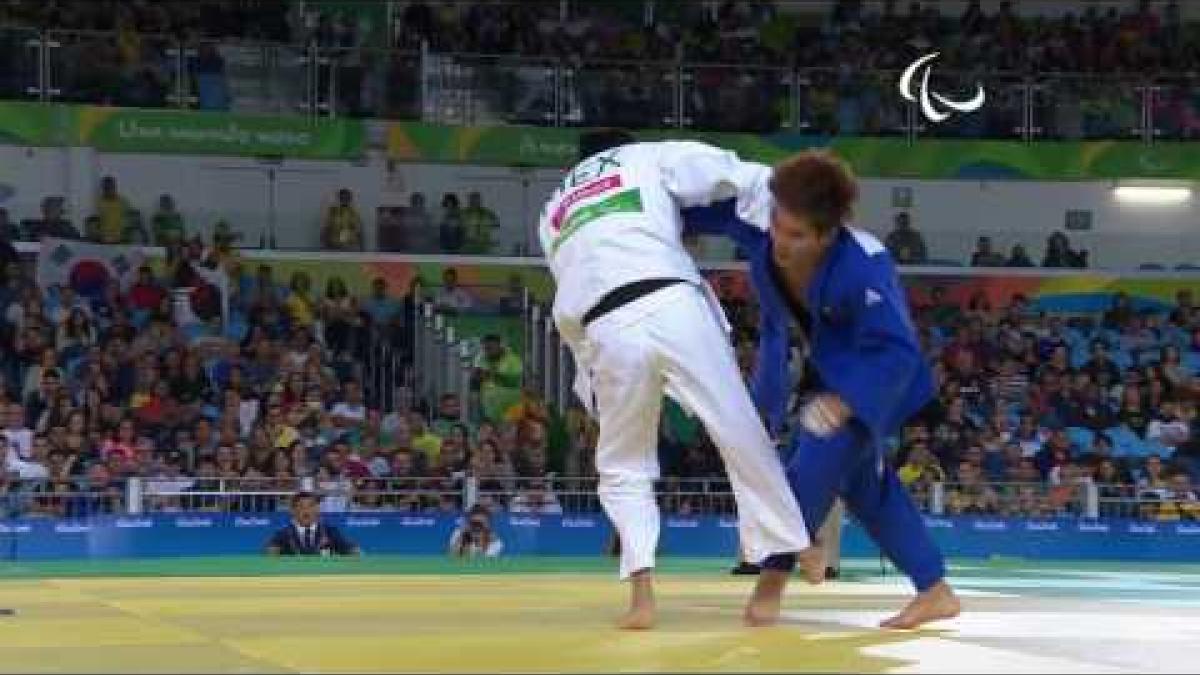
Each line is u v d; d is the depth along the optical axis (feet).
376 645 14.61
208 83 80.79
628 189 17.33
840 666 12.82
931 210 92.32
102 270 77.46
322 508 58.65
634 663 12.98
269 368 74.28
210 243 83.87
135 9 85.92
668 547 59.62
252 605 20.61
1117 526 61.00
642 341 16.75
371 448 65.31
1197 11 101.24
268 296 79.30
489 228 85.10
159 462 60.80
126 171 84.17
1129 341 86.07
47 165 82.12
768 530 16.67
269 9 88.94
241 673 12.41
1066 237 90.74
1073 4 103.50
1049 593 27.30
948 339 85.40
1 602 21.48
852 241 16.38
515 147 83.56
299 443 63.52
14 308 72.74
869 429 16.39
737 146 85.10
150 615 18.81
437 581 28.89
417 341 80.53
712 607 20.22
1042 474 69.31
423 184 88.28
